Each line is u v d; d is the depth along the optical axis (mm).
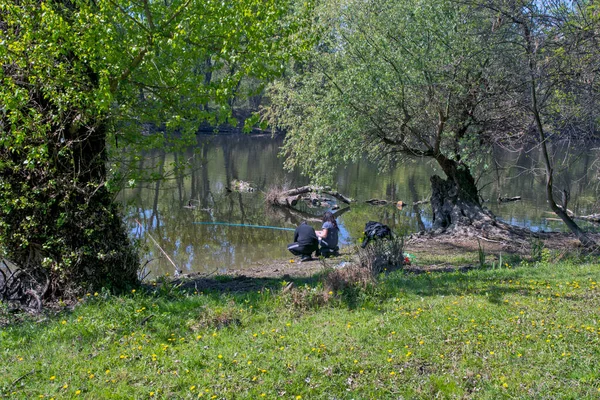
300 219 18828
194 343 5141
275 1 7102
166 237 15336
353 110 12383
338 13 12750
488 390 4152
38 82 6125
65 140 6492
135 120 7551
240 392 4172
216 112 7188
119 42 6656
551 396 4020
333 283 6770
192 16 6660
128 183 6828
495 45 10320
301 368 4539
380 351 4895
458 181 14375
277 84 14656
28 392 4168
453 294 6824
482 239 13281
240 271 11023
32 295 6465
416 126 13195
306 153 14789
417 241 13398
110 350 4930
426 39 11727
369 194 24391
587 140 10734
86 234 6512
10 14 5773
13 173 6352
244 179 27500
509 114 12320
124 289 6871
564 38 8672
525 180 28281
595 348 4809
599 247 11008
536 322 5512
